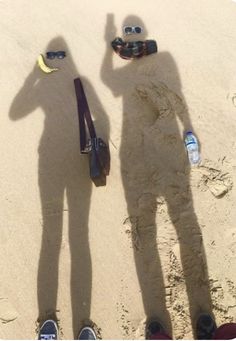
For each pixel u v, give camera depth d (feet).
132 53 8.11
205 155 7.04
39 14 8.97
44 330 5.64
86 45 8.46
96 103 7.66
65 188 6.81
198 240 6.26
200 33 8.69
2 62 8.23
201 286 5.95
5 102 7.73
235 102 7.65
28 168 7.02
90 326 5.76
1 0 9.21
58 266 6.18
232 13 9.09
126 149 7.15
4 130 7.42
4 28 8.74
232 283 5.97
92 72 8.06
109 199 6.68
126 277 6.07
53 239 6.38
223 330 5.16
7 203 6.70
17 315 5.85
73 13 9.00
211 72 8.04
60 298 5.96
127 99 7.71
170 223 6.39
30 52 8.36
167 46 8.43
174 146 7.14
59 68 8.11
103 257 6.22
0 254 6.28
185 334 5.71
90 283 6.05
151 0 9.30
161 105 7.55
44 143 7.27
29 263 6.21
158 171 6.87
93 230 6.43
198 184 6.73
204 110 7.55
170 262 6.13
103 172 6.66
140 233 6.36
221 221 6.43
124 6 9.15
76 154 7.14
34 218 6.56
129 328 5.76
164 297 5.91
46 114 7.57
